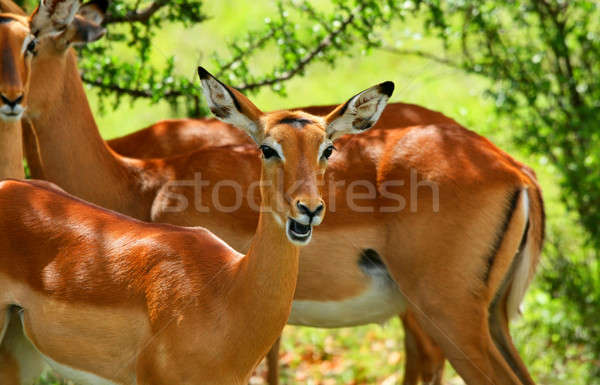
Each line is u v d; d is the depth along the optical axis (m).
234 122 5.23
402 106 7.66
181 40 15.05
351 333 9.54
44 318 5.55
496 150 6.81
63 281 5.50
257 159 6.84
